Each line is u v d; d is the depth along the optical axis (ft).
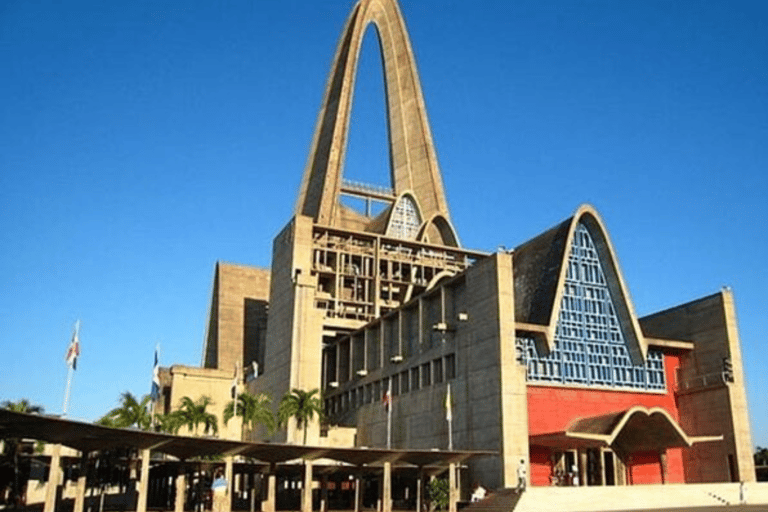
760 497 160.45
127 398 216.33
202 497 159.74
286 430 224.33
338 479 202.39
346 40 358.02
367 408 235.81
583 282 200.03
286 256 268.21
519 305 206.59
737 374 198.08
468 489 172.45
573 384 188.65
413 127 367.45
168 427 208.85
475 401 176.04
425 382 204.33
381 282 279.08
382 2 390.21
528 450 168.35
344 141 332.19
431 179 348.79
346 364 265.34
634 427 180.24
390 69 385.70
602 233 203.10
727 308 203.72
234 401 221.05
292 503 190.60
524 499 134.21
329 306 275.59
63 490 190.80
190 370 279.28
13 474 177.37
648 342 201.57
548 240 209.05
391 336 231.71
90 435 110.01
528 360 185.47
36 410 202.90
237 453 133.28
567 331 192.44
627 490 145.79
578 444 172.65
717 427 197.47
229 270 344.69
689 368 209.97
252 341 332.80
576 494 140.67
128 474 184.14
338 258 275.18
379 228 324.19
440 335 199.82
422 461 150.10
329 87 353.72
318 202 322.14
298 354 244.42
